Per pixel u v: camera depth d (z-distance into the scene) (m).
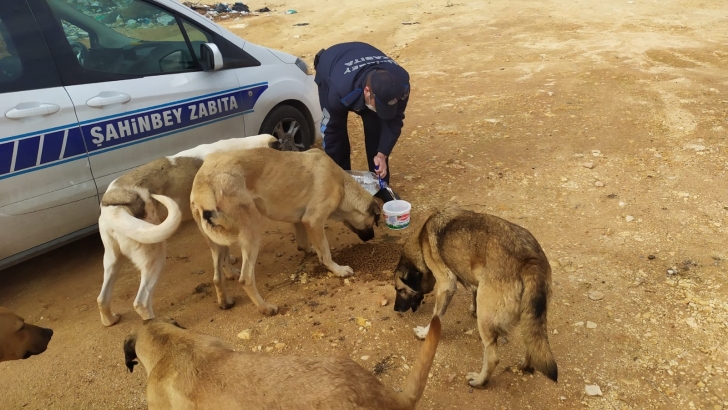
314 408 2.39
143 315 4.08
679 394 3.37
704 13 16.00
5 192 4.29
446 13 18.25
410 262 3.97
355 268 4.95
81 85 4.70
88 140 4.70
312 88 7.09
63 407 3.65
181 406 2.59
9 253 4.51
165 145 5.31
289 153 4.62
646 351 3.72
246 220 4.14
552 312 4.13
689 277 4.44
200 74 5.59
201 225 4.15
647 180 6.13
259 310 4.36
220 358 2.66
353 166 7.22
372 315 4.27
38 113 4.38
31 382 3.86
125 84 4.97
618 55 11.84
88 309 4.60
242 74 6.00
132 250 4.00
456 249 3.50
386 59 5.45
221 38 5.89
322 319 4.27
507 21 16.41
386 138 5.51
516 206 5.77
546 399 3.40
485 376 3.44
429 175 6.65
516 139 7.57
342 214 4.95
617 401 3.35
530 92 9.64
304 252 5.28
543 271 3.18
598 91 9.43
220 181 4.05
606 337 3.86
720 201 5.58
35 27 4.53
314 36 16.25
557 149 7.12
